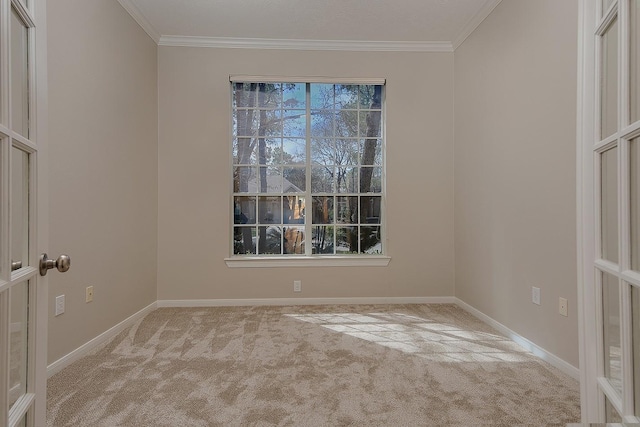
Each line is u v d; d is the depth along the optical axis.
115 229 2.94
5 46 0.85
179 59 3.78
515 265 2.78
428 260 3.94
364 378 2.15
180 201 3.79
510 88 2.84
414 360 2.41
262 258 3.85
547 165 2.40
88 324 2.57
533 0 2.54
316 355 2.50
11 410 0.91
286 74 3.87
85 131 2.54
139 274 3.36
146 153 3.50
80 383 2.08
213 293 3.82
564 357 2.25
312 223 4.00
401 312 3.57
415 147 3.94
